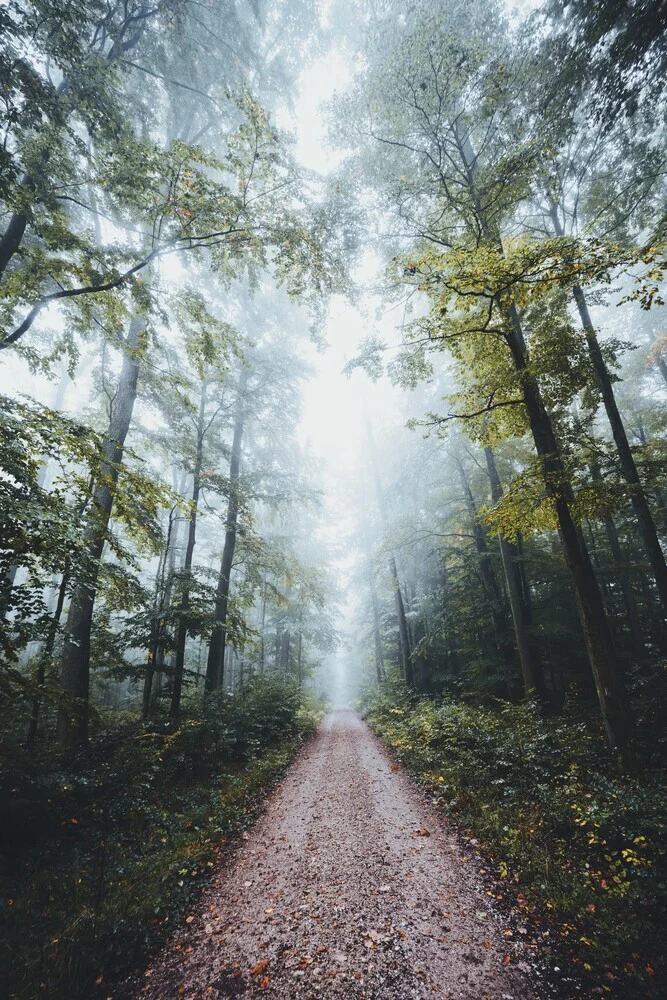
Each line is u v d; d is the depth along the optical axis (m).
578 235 5.66
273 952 3.37
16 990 2.91
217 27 10.44
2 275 6.32
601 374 9.53
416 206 9.41
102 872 4.14
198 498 13.64
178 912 3.95
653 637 14.13
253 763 9.07
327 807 6.76
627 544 15.07
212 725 9.28
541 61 7.68
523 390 8.16
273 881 4.52
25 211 5.67
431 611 15.91
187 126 12.15
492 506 8.60
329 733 14.38
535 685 11.52
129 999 2.96
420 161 9.18
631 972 2.84
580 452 10.09
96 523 6.06
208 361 8.70
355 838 5.47
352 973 3.09
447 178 8.34
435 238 8.69
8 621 5.16
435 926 3.54
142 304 7.36
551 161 8.22
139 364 10.35
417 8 8.69
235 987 3.02
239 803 6.85
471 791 6.24
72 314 7.73
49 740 7.90
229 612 13.27
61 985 3.01
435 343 8.43
